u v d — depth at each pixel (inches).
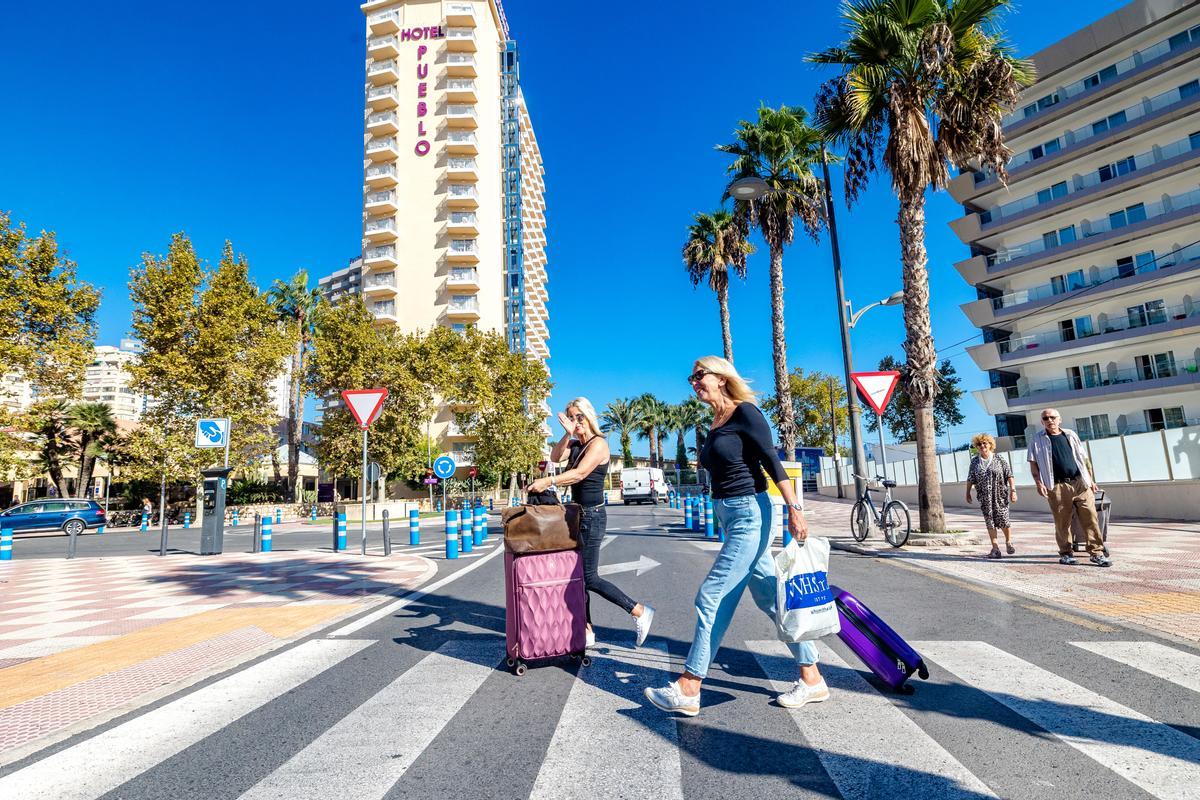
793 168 767.7
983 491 342.3
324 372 1309.1
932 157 420.2
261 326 1158.3
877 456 1722.4
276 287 1594.5
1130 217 1315.2
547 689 146.0
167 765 110.1
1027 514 676.1
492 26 2471.7
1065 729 113.7
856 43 426.6
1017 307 1441.9
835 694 136.0
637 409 2760.8
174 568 446.0
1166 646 164.4
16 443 661.3
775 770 101.3
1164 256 1218.0
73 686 157.9
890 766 101.3
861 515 448.5
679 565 361.1
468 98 2301.9
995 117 407.2
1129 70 1305.4
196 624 234.4
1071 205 1373.0
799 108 782.5
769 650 172.7
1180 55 1242.0
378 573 372.5
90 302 681.6
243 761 111.0
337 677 160.6
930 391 422.6
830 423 2094.0
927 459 422.9
